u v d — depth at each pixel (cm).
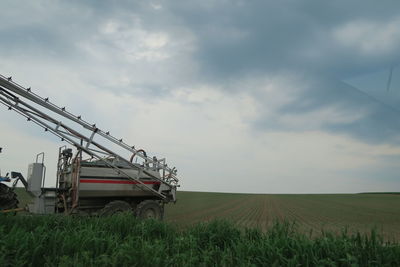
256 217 1552
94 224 638
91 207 1048
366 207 2602
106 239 480
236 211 1967
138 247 431
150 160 1205
